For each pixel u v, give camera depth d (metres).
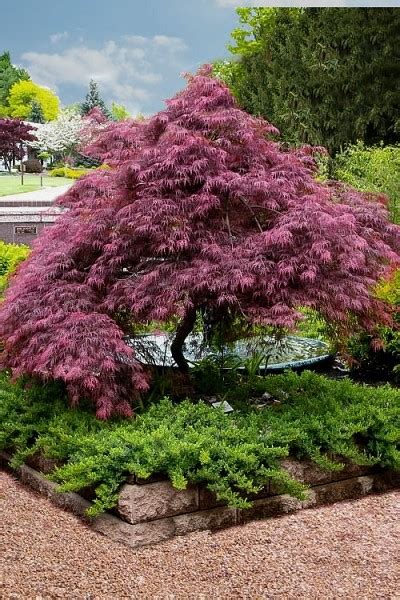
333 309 4.66
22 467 5.09
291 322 4.37
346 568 3.79
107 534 4.16
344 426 4.77
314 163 5.29
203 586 3.61
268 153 5.03
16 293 4.97
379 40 17.03
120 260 4.79
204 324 5.37
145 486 4.09
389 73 16.98
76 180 5.31
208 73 5.07
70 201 5.39
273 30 19.19
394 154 12.64
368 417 4.92
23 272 5.18
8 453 5.34
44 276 4.93
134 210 4.65
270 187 4.70
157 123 4.89
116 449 4.16
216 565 3.83
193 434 4.37
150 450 4.14
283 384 5.62
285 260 4.47
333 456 4.74
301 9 19.02
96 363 4.43
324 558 3.90
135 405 4.98
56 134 36.28
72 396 4.66
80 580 3.66
